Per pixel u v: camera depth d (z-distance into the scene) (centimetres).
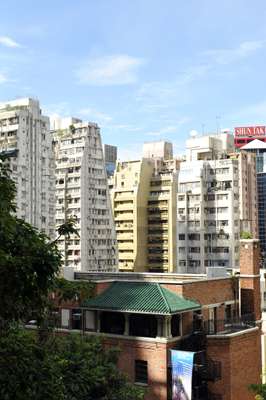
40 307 1527
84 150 14212
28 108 12462
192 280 4553
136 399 3070
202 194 14388
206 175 14575
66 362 2255
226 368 4081
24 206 12019
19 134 12150
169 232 15188
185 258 14525
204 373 4050
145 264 15550
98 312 4419
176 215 15188
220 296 4653
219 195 14212
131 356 4203
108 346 4297
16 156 11975
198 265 14325
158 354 4066
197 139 16662
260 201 19712
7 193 1570
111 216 14812
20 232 1467
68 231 1662
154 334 4219
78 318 4459
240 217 15612
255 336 4497
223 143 17625
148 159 15850
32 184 12275
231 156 16288
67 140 14488
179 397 3850
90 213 14225
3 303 1416
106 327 4450
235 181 14300
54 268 1437
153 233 15538
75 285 1727
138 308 4103
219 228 14125
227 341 4103
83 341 3172
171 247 15138
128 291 4356
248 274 4853
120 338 4259
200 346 4144
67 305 4512
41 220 12438
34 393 1409
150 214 15625
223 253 14000
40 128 12656
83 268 13825
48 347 2094
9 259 1332
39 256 1420
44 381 1455
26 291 1396
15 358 1435
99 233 14400
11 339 1519
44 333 2059
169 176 15338
